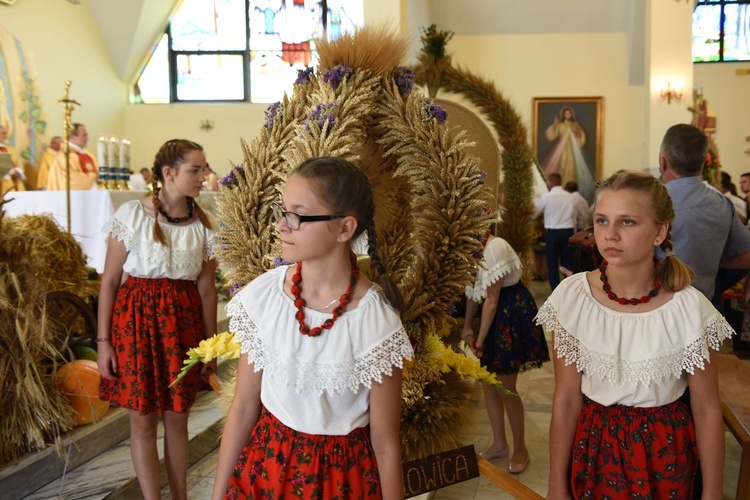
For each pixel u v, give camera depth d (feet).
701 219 7.47
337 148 5.17
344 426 4.14
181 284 7.70
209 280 8.01
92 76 36.63
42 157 28.25
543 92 38.32
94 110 36.91
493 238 9.73
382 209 5.66
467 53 38.45
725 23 38.50
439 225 5.24
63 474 8.47
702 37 38.70
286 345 4.12
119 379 7.49
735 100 38.32
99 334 7.55
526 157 14.51
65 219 15.21
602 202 4.91
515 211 14.34
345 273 4.20
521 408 10.19
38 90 30.78
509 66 38.32
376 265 4.27
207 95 40.09
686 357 4.80
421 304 5.24
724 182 24.63
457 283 5.30
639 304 4.96
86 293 10.93
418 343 5.32
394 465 4.15
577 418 5.14
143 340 7.39
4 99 28.25
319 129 5.23
